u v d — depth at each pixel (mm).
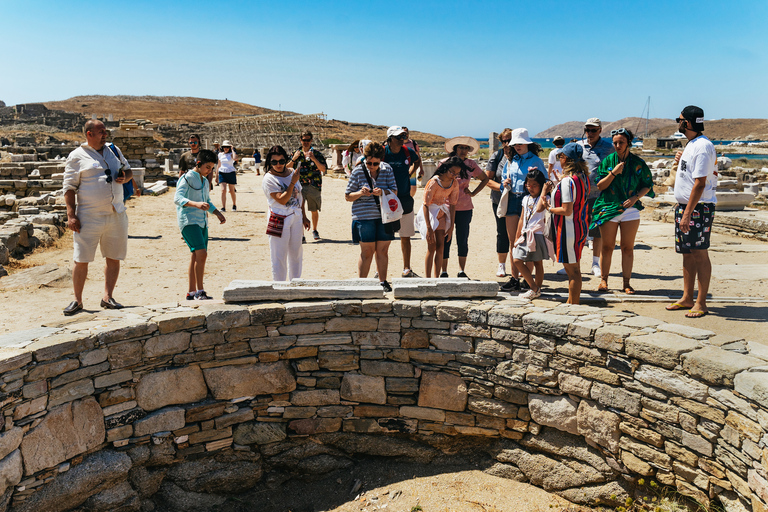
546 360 5309
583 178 5754
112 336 5047
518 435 5598
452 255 9500
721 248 9695
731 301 6344
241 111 119750
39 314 6039
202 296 6473
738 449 4039
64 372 4785
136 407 5266
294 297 5879
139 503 5355
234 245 10219
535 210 6105
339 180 23484
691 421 4371
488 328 5578
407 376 5855
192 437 5531
